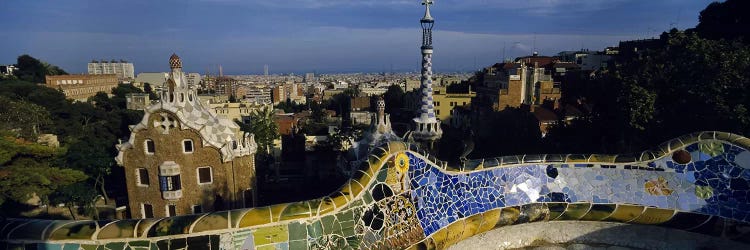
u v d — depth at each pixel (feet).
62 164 111.65
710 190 29.19
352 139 176.65
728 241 28.73
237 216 18.56
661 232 29.68
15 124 136.15
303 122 262.67
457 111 245.24
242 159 98.43
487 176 28.63
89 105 222.28
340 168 104.17
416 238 23.66
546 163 30.42
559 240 29.86
